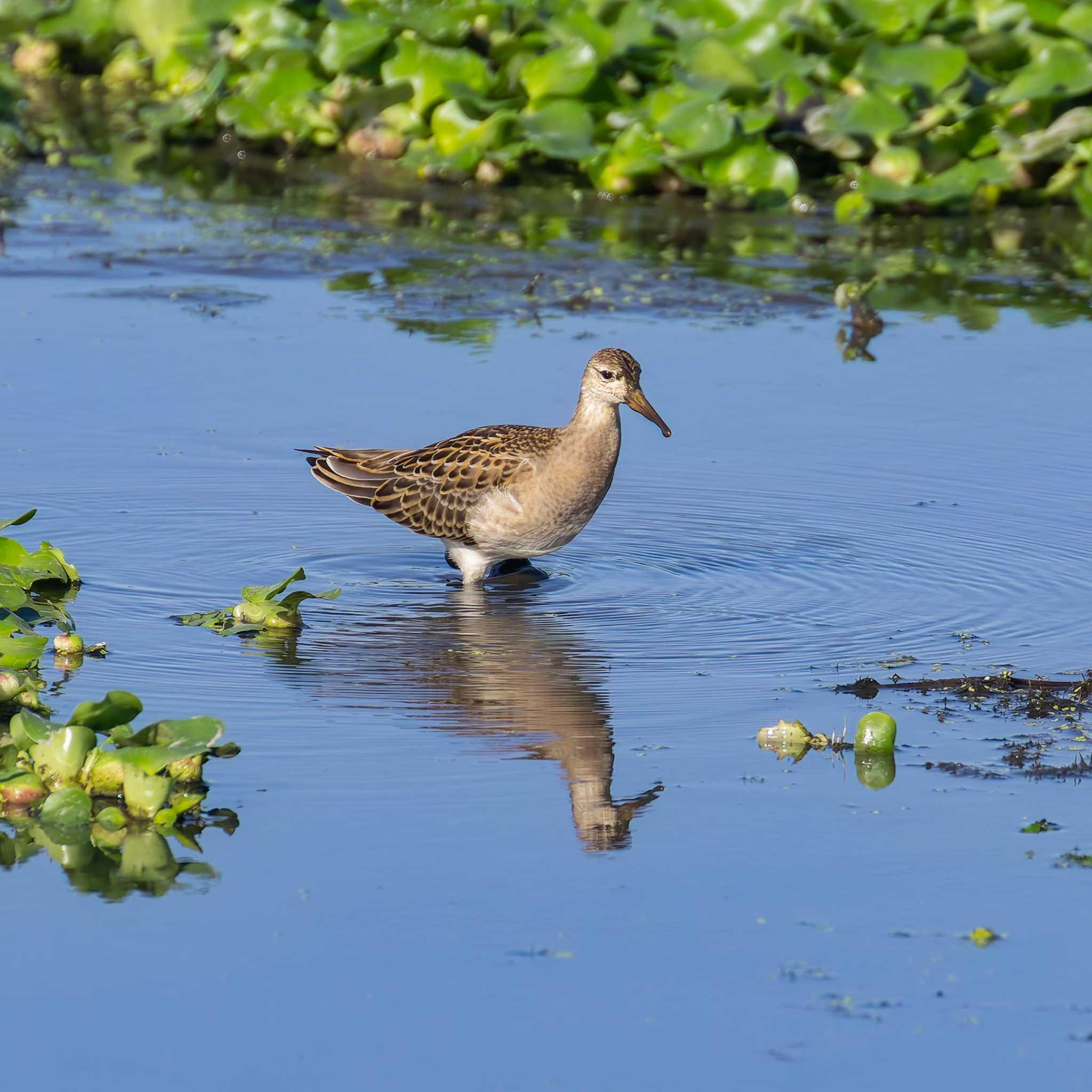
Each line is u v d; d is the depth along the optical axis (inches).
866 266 819.4
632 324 725.3
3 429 598.9
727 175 903.7
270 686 419.8
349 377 654.5
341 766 374.0
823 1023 280.5
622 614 477.4
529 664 438.0
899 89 897.5
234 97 983.6
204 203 911.0
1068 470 586.2
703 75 911.0
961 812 355.6
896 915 314.5
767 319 737.6
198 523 538.3
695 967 296.5
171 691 414.0
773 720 402.9
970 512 551.8
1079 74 876.0
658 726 399.2
